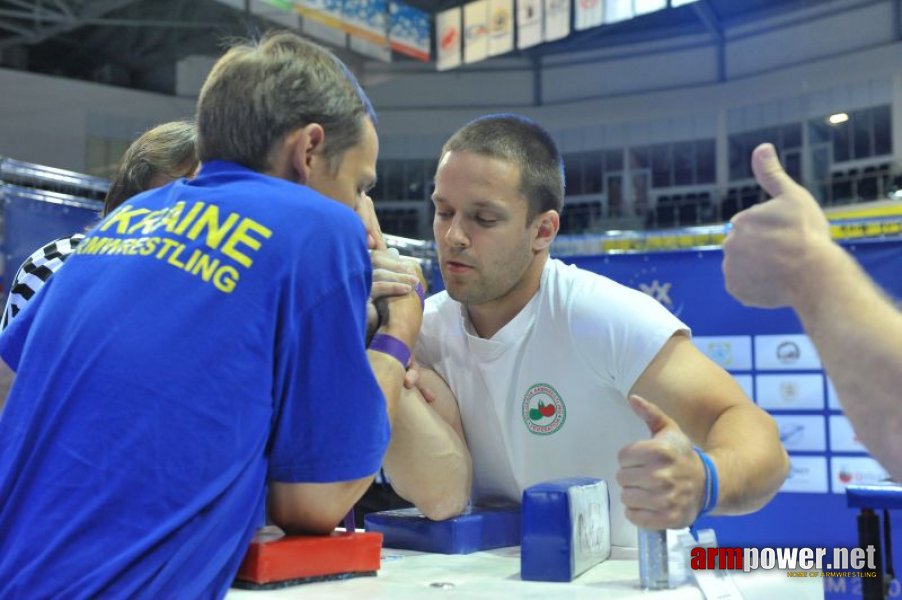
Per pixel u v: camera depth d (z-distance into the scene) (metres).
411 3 14.47
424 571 1.06
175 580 0.83
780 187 0.79
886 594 2.46
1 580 0.82
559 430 1.38
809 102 13.96
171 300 0.87
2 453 0.90
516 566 1.10
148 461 0.82
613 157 15.65
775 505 4.04
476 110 16.00
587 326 1.31
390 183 16.03
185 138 1.70
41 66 15.18
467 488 1.29
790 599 0.99
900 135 13.01
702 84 15.05
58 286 0.97
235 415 0.85
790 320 3.99
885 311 0.71
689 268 4.04
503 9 9.45
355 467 0.93
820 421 3.97
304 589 0.92
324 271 0.90
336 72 1.03
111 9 12.98
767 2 14.30
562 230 15.65
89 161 14.02
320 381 0.90
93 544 0.81
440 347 1.47
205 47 14.72
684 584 0.93
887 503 2.41
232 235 0.89
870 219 4.38
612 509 1.36
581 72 15.81
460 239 1.32
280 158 0.99
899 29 13.16
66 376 0.88
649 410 0.93
